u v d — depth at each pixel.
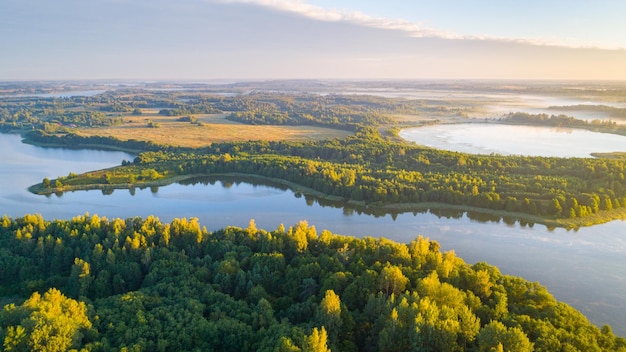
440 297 92.19
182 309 91.25
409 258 113.44
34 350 75.62
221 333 85.88
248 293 103.75
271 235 129.12
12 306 87.62
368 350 85.31
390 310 87.06
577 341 79.62
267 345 79.62
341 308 89.94
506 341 75.00
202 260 119.75
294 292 106.06
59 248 124.94
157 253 123.25
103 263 118.81
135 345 79.38
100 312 90.38
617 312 116.44
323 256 114.12
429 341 78.94
